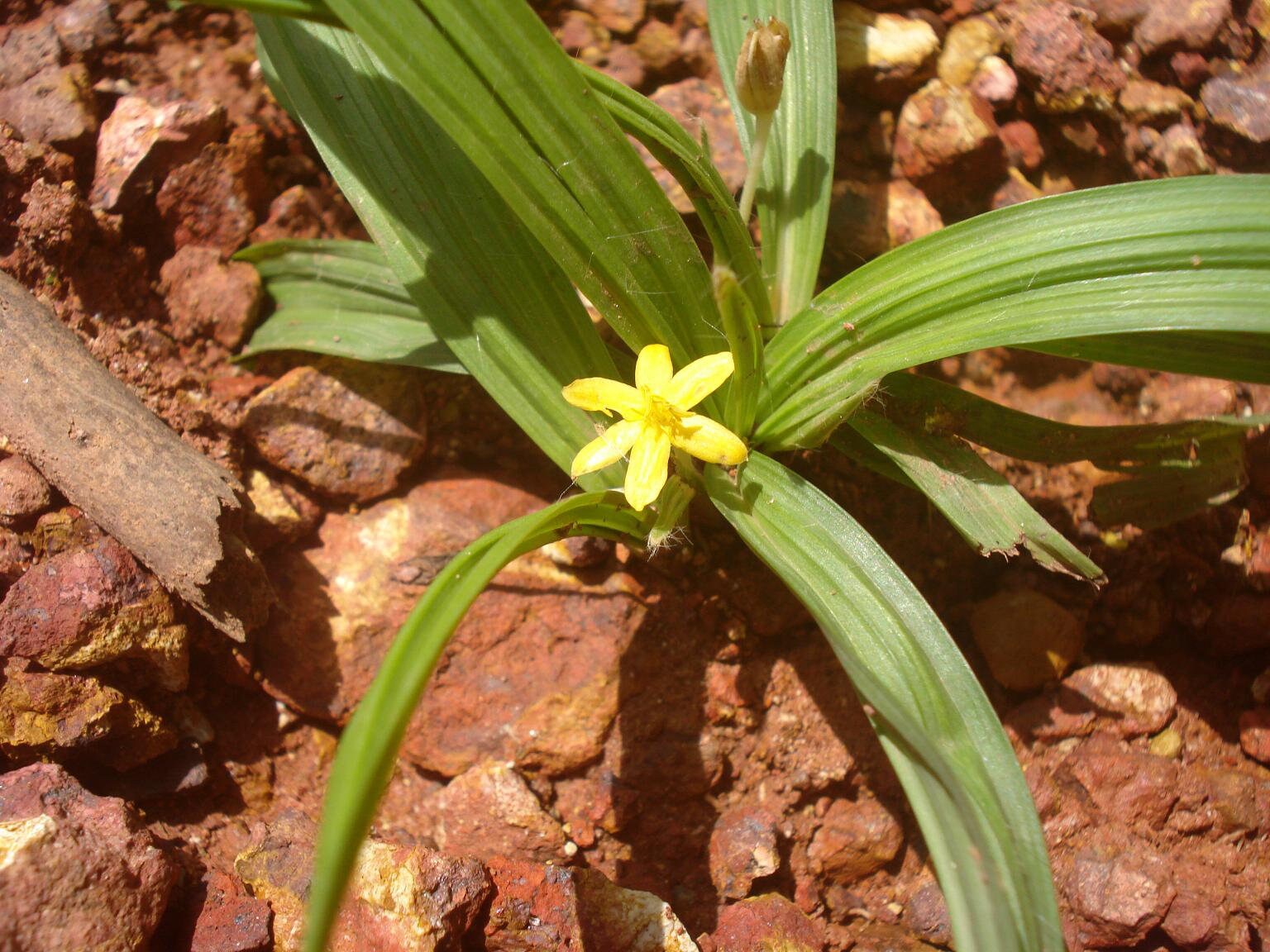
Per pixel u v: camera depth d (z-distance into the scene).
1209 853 0.16
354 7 0.11
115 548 0.14
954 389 0.15
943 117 0.17
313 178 0.18
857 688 0.12
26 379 0.14
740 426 0.15
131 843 0.13
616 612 0.16
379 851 0.14
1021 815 0.12
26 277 0.16
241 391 0.17
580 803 0.15
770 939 0.14
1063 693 0.17
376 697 0.10
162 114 0.17
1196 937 0.15
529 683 0.16
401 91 0.14
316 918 0.09
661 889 0.15
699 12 0.18
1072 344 0.14
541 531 0.13
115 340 0.16
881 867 0.16
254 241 0.18
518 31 0.12
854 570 0.13
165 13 0.18
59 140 0.17
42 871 0.12
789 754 0.16
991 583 0.17
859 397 0.13
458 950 0.13
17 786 0.13
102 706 0.14
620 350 0.16
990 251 0.13
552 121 0.12
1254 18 0.18
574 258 0.13
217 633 0.15
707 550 0.16
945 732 0.12
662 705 0.16
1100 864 0.15
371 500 0.16
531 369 0.15
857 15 0.18
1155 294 0.12
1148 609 0.17
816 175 0.15
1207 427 0.15
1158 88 0.18
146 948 0.12
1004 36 0.18
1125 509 0.15
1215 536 0.17
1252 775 0.16
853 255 0.18
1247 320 0.12
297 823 0.15
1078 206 0.13
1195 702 0.17
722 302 0.13
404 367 0.17
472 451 0.17
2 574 0.14
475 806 0.15
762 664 0.16
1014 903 0.12
